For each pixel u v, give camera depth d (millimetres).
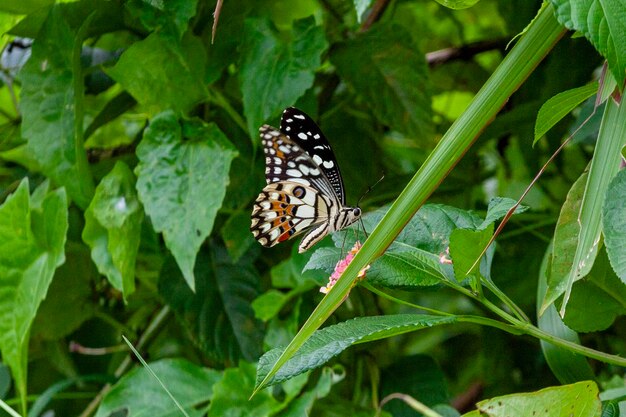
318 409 1194
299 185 1141
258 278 1219
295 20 1179
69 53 1184
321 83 1261
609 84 1043
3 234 1200
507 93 1025
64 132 1189
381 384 1221
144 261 1260
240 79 1182
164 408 1185
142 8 1171
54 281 1268
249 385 1185
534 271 1272
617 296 1101
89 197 1197
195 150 1168
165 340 1295
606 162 1041
